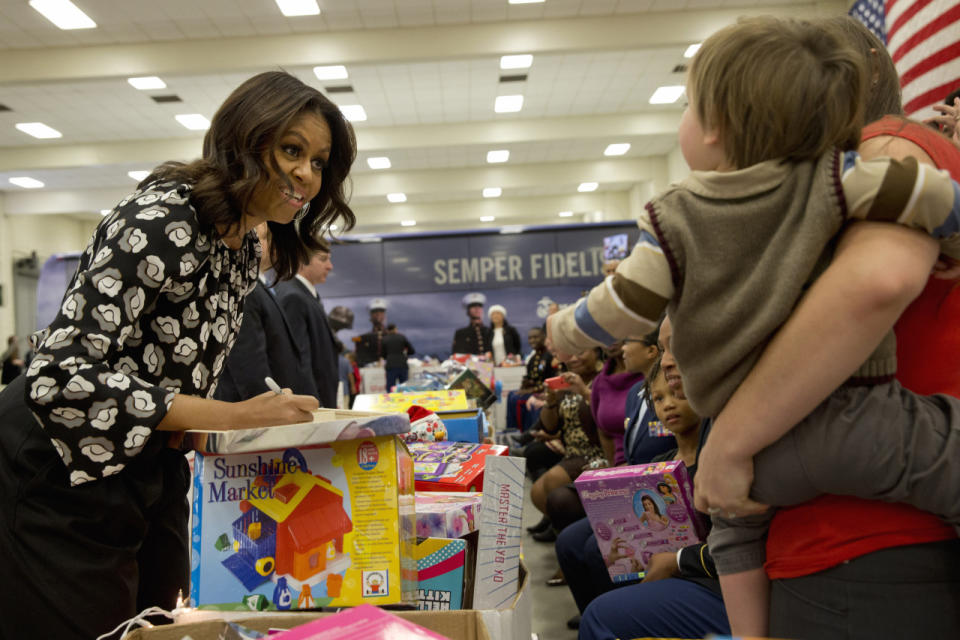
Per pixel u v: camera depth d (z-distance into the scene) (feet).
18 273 55.01
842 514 2.72
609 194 64.13
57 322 3.65
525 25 30.50
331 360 10.48
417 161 51.03
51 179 49.70
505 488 4.17
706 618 5.11
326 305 33.99
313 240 5.05
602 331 2.88
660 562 5.64
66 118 38.81
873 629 2.64
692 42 30.30
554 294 33.83
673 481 5.50
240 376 8.64
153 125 40.52
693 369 2.82
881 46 3.47
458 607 4.00
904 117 3.14
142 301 3.78
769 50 2.69
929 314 2.86
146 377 4.00
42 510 3.79
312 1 27.91
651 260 2.76
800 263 2.56
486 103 40.24
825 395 2.56
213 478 3.55
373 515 3.43
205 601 3.43
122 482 3.92
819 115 2.61
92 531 3.84
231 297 4.50
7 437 3.88
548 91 38.75
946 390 2.86
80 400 3.54
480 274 33.99
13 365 44.78
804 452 2.65
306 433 3.41
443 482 5.10
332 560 3.41
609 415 10.13
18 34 29.35
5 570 3.76
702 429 5.38
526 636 4.23
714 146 2.87
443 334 33.94
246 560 3.45
